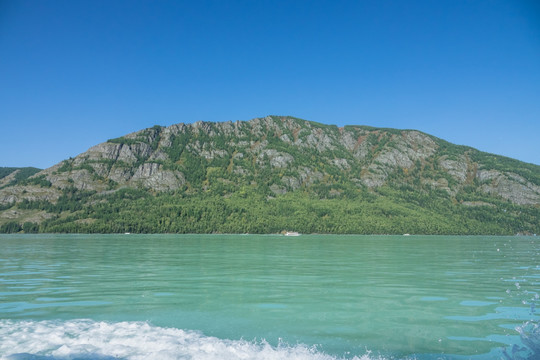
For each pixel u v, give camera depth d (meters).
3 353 11.41
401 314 17.19
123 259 44.12
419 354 12.20
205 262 40.84
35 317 16.08
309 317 16.55
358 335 14.09
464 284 25.61
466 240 122.69
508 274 31.05
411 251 61.50
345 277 28.91
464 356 12.02
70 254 51.72
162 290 23.00
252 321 15.87
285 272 31.97
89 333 13.55
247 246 75.06
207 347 12.28
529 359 11.74
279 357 11.65
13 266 36.22
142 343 12.52
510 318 16.55
